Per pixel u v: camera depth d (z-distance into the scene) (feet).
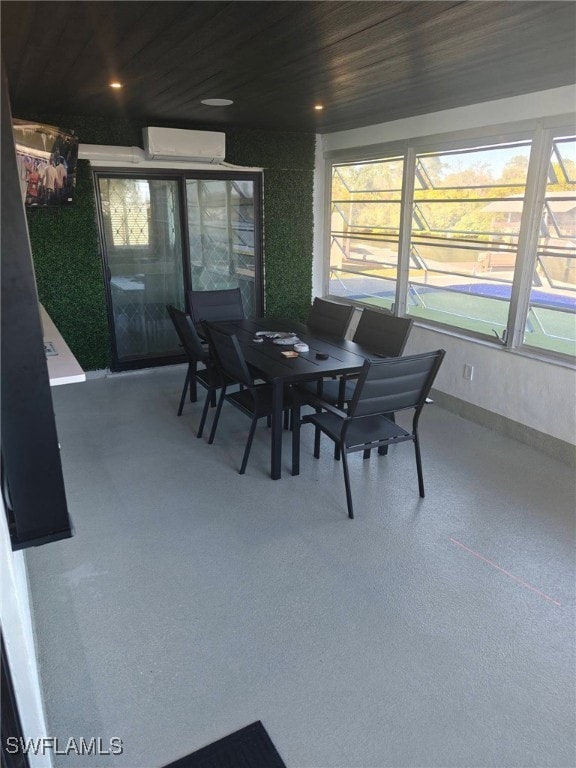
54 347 7.78
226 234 18.47
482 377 13.51
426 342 15.21
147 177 16.71
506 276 12.94
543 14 6.75
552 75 9.99
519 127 11.95
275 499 10.09
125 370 17.90
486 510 9.76
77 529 9.13
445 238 14.62
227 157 17.39
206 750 5.43
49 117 14.56
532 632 6.94
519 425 12.69
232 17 6.78
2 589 3.84
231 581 7.88
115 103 12.80
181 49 8.15
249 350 11.94
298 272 19.86
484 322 13.73
